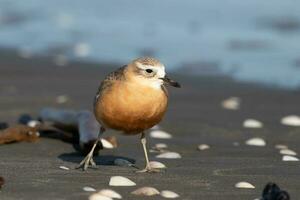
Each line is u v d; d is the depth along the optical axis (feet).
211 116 45.03
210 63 63.21
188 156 34.47
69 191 26.30
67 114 38.11
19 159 32.58
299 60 63.00
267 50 66.69
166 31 74.90
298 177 30.04
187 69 61.52
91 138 34.22
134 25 78.28
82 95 50.57
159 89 29.66
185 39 71.67
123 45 71.05
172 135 40.14
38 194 25.79
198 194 26.81
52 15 83.05
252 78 58.18
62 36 74.74
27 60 64.85
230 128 42.01
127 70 29.60
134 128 30.07
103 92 29.84
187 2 83.97
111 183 27.78
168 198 26.00
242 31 73.36
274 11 77.30
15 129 36.37
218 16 78.33
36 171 29.91
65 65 63.10
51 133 37.73
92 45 71.36
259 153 35.32
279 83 56.65
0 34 76.38
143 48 69.62
